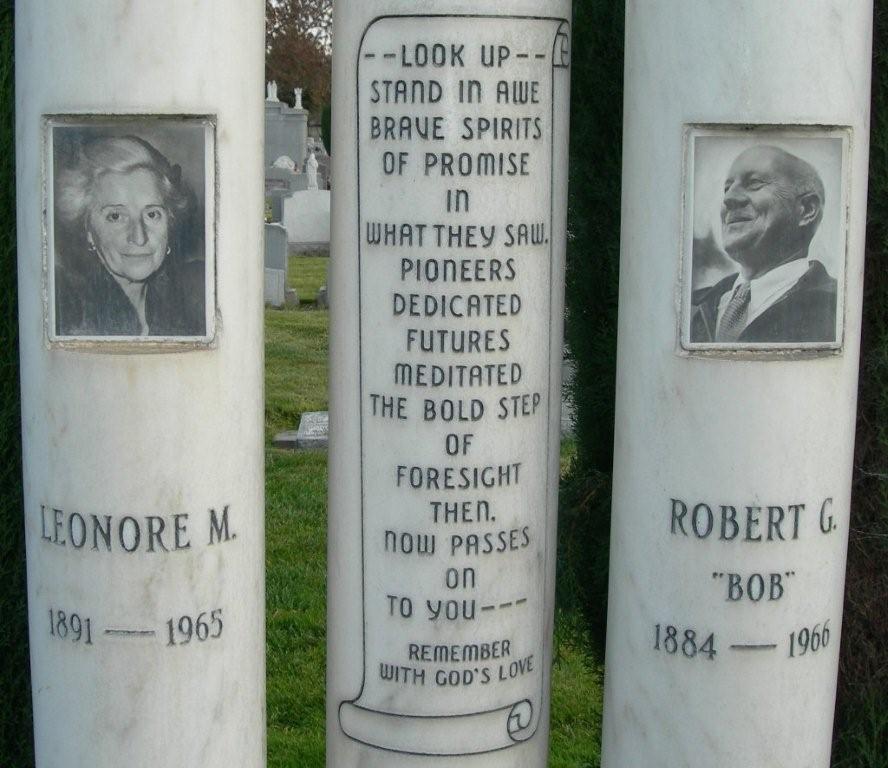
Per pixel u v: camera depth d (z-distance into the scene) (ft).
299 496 20.34
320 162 57.72
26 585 10.09
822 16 8.32
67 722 8.84
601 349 11.18
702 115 8.40
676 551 8.76
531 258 9.22
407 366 9.13
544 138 9.20
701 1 8.32
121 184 8.41
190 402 8.52
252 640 9.17
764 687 8.76
